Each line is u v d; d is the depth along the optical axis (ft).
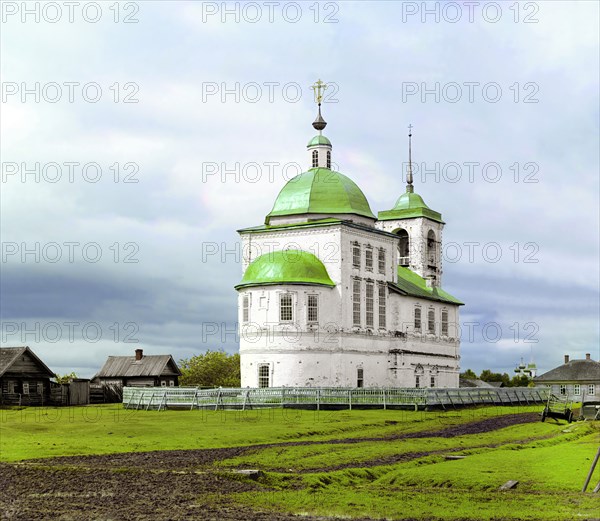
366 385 339.16
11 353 328.08
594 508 116.98
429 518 111.45
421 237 448.65
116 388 368.89
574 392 490.49
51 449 172.86
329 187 348.38
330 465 156.15
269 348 314.76
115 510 112.68
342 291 328.49
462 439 202.08
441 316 398.42
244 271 349.61
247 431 209.05
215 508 114.83
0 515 109.50
